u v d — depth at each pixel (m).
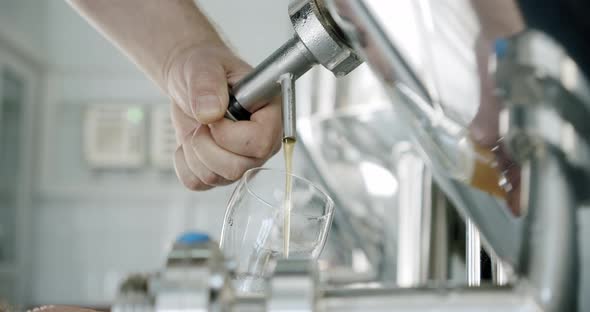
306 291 0.26
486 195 0.31
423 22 0.29
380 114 0.95
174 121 0.73
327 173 1.07
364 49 0.32
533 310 0.28
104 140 2.66
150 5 0.73
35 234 2.64
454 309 0.27
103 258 2.62
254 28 2.64
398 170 0.86
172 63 0.70
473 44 0.28
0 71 2.58
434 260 0.71
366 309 0.27
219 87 0.60
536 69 0.27
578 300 0.28
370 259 1.08
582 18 0.26
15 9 2.64
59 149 2.69
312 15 0.48
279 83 0.55
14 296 2.60
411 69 0.30
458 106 0.29
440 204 0.71
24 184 2.65
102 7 0.74
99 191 2.63
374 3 0.30
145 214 2.62
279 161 2.17
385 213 1.02
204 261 0.26
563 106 0.27
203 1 2.64
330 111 1.00
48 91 2.71
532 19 0.26
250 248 0.51
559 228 0.28
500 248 0.31
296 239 0.51
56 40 2.72
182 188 2.62
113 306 0.26
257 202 0.52
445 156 0.32
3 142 2.65
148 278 0.27
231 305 0.27
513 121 0.28
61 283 2.62
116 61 2.71
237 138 0.60
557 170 0.27
